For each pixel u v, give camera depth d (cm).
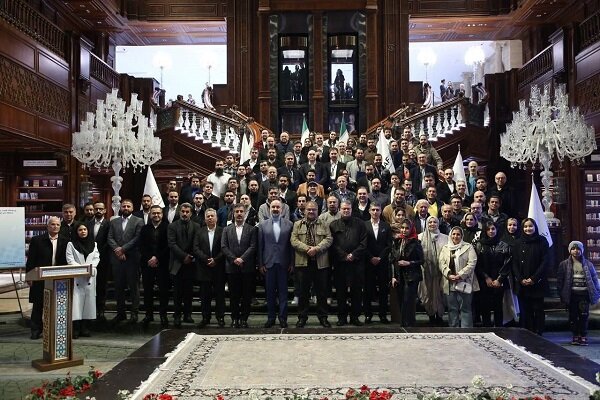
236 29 1738
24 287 1238
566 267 732
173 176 1717
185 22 1778
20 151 1384
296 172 966
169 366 460
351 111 1703
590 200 1298
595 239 1290
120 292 787
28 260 761
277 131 1691
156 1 1767
